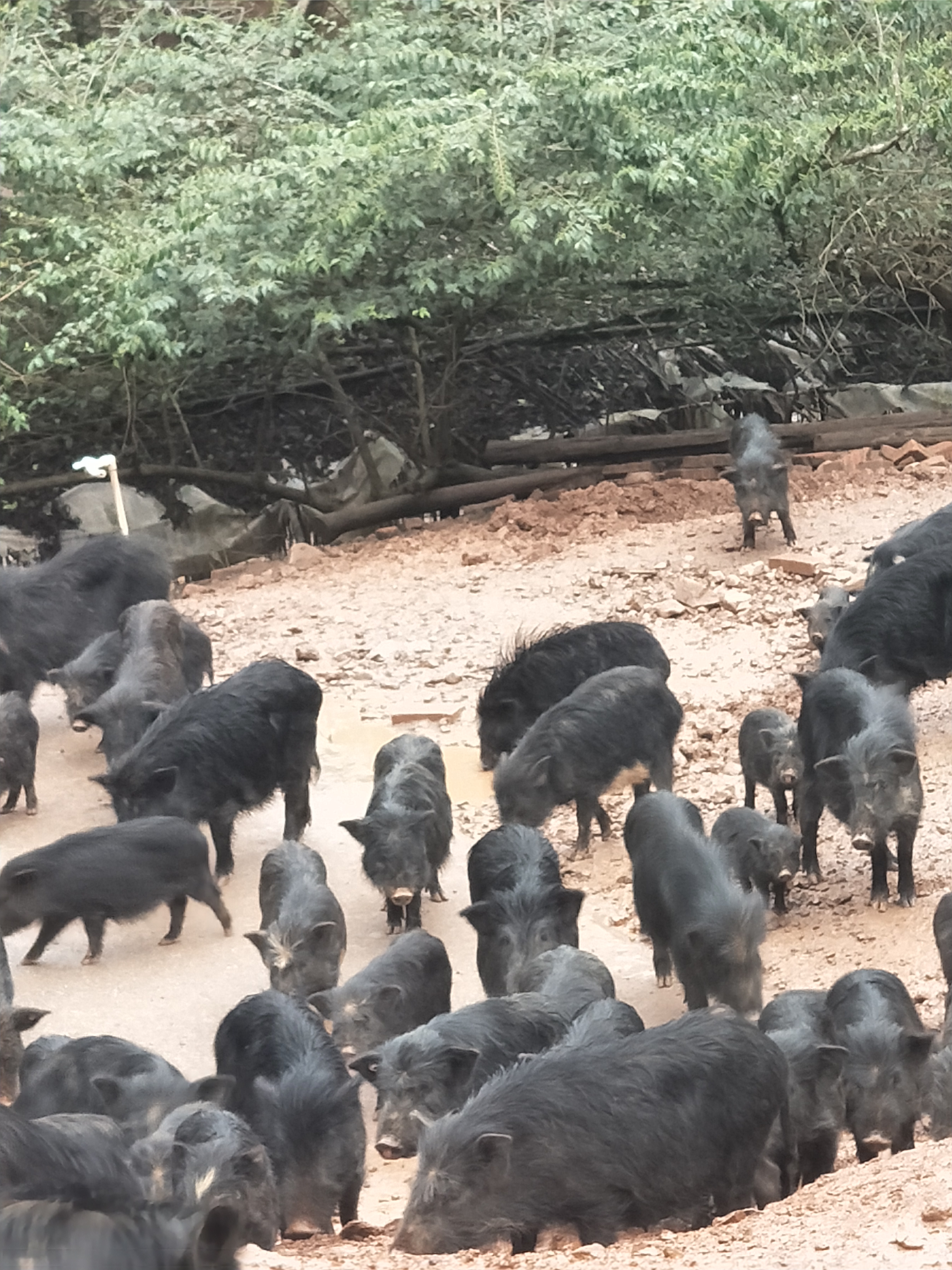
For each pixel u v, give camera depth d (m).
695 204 20.08
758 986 8.70
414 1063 7.34
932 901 10.45
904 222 21.30
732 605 15.95
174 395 22.19
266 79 21.34
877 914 10.36
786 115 20.03
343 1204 7.36
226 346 21.34
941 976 9.45
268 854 10.33
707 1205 6.65
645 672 11.77
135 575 14.80
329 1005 8.59
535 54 20.83
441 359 24.28
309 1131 7.07
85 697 13.21
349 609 17.17
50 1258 2.51
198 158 20.27
